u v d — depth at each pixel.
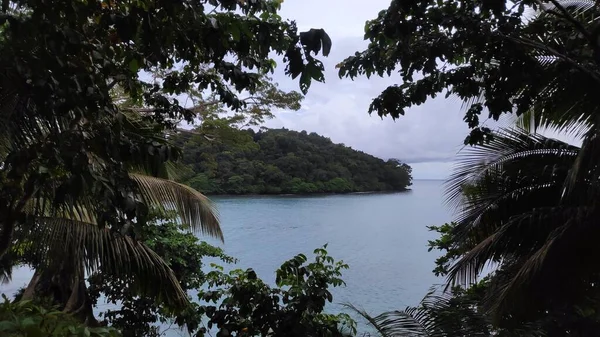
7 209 3.15
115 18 2.49
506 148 5.22
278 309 5.05
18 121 3.31
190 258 8.48
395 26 3.42
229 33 2.81
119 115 2.91
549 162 5.05
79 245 4.62
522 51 3.65
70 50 2.30
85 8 2.42
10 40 2.41
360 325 6.19
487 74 4.04
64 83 2.32
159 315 8.29
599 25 3.61
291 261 5.15
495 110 3.78
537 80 3.79
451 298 4.89
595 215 4.14
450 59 3.75
